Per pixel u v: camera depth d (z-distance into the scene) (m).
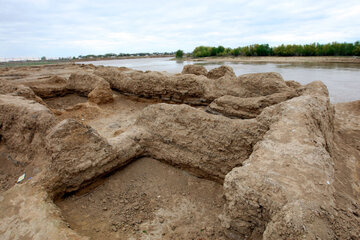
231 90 9.81
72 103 13.39
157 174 6.21
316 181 3.10
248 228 3.29
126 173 6.19
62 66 37.88
